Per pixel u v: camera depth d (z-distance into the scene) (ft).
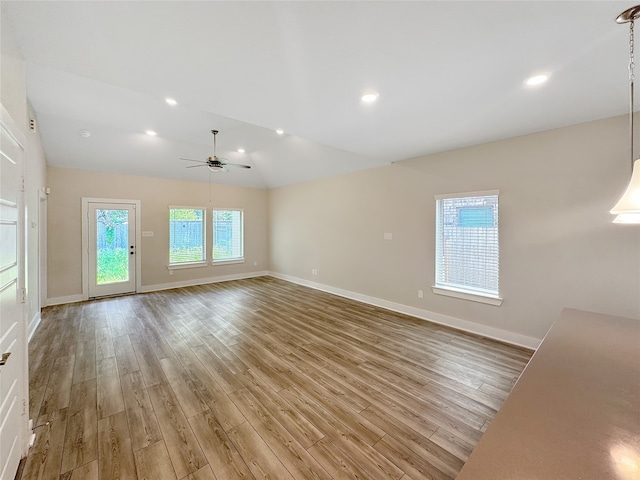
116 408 6.98
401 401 7.25
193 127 14.60
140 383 8.11
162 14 4.50
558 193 9.57
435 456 5.52
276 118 8.78
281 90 7.00
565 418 2.90
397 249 14.66
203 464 5.33
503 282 10.84
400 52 5.49
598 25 4.68
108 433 6.13
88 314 14.42
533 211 10.07
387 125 9.34
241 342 10.98
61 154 15.51
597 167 8.85
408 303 14.25
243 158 20.98
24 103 5.62
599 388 3.49
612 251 8.67
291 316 14.12
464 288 12.16
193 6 4.31
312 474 5.11
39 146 13.28
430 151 12.55
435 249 12.97
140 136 16.01
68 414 6.74
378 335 11.59
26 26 4.78
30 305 11.41
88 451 5.63
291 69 6.09
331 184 18.65
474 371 8.70
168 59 5.75
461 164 11.93
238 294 18.67
